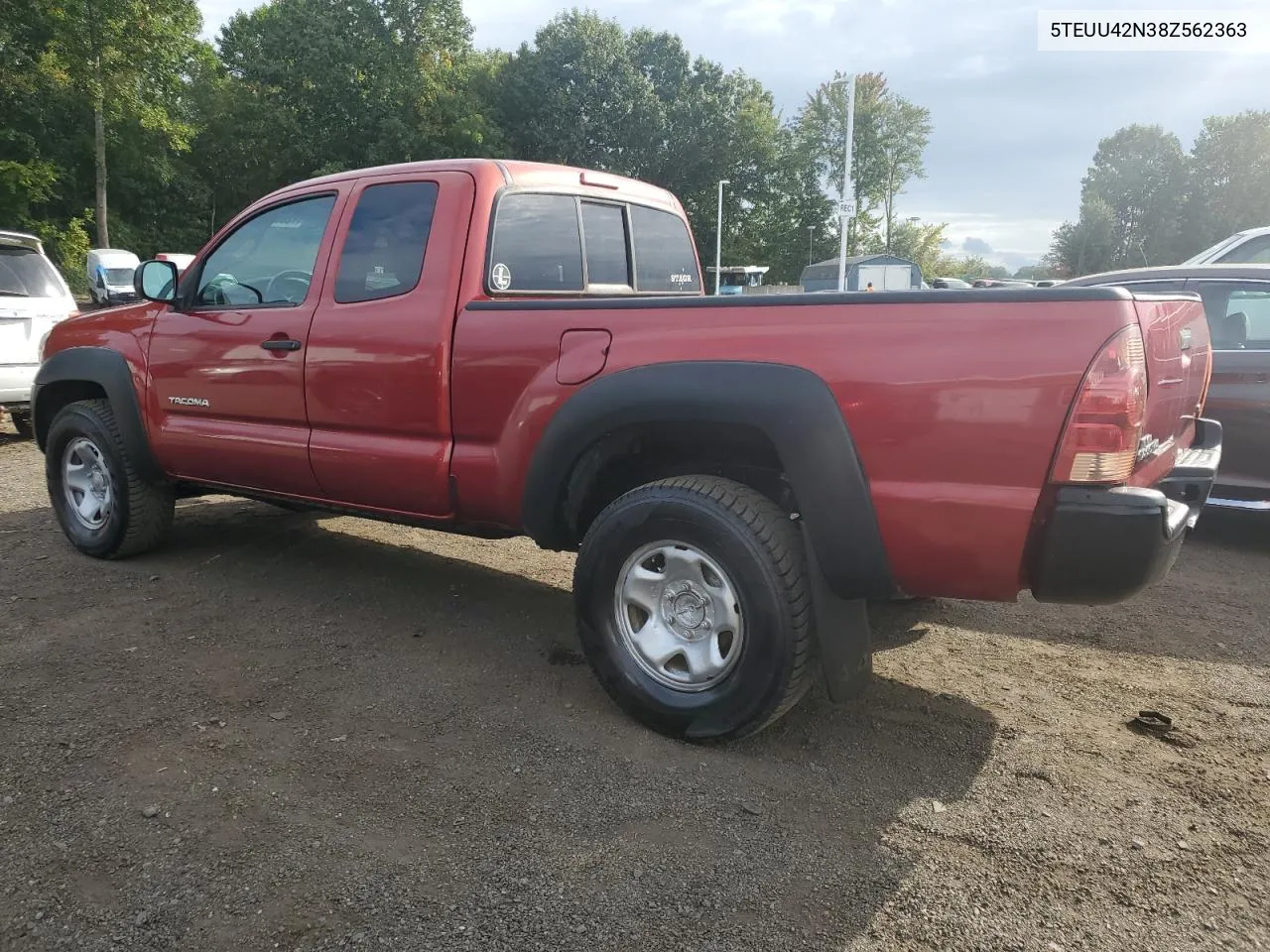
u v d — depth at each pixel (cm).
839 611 274
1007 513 239
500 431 324
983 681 348
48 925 204
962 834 245
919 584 259
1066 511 234
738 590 271
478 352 324
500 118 4709
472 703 319
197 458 425
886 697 332
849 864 232
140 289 423
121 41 2559
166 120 2792
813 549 262
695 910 213
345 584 445
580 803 257
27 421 863
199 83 4281
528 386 312
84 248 3036
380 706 315
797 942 203
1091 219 7638
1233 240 675
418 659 356
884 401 250
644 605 295
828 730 304
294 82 4384
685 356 278
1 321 775
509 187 357
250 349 392
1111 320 229
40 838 235
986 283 2584
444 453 339
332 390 365
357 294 364
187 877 221
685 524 278
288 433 385
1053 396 232
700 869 229
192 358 416
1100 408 229
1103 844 242
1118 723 314
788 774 274
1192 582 474
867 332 253
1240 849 241
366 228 366
